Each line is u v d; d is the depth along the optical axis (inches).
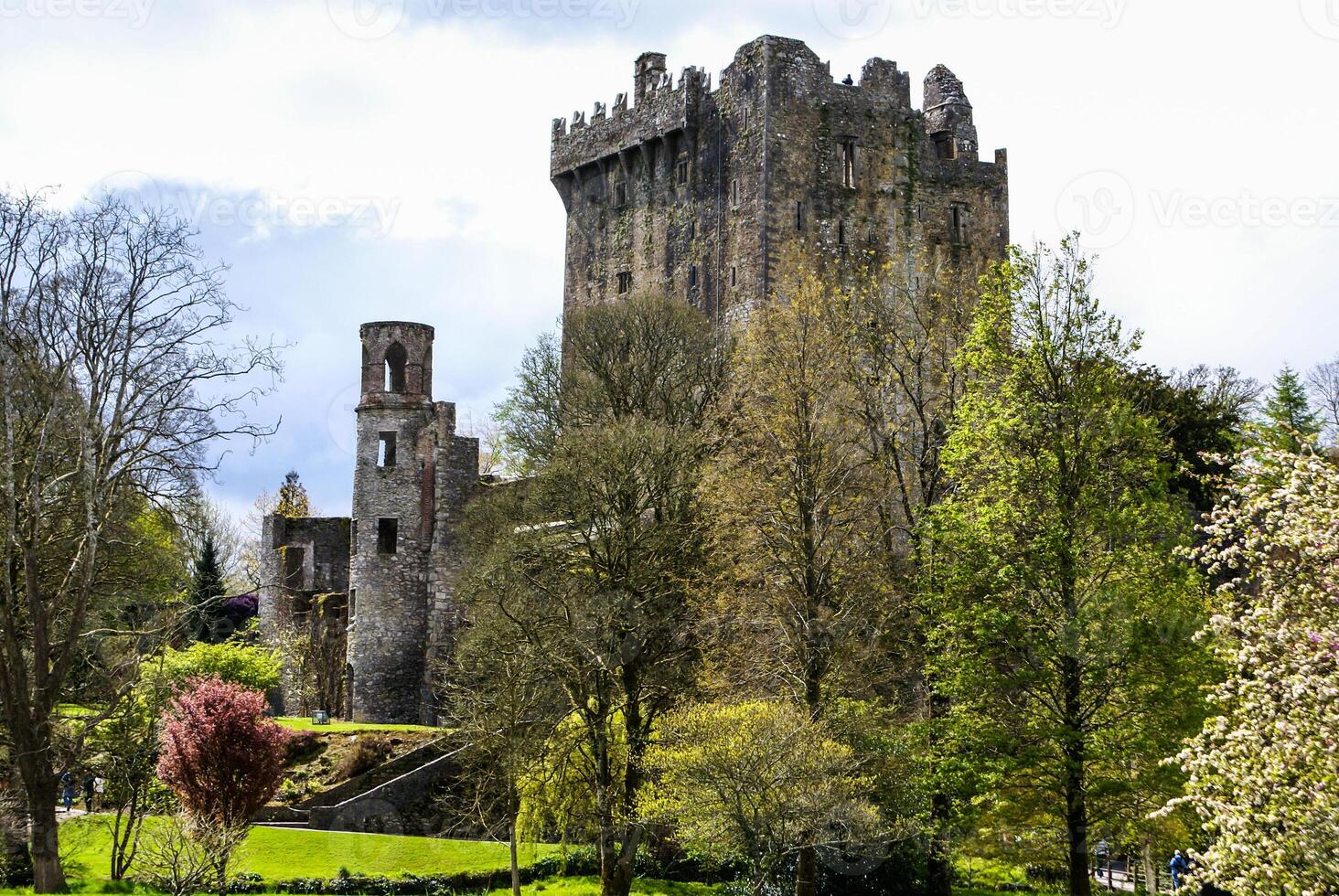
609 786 1697.8
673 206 3353.8
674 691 1772.9
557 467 1956.2
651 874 1808.6
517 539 1985.7
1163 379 2332.7
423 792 2084.2
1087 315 1517.0
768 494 1696.6
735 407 2106.3
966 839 1517.0
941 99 3388.3
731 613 1704.0
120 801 1622.8
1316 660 878.4
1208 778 953.5
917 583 1582.2
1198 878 942.4
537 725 1764.3
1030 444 1486.2
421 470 3036.4
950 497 1749.5
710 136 3275.1
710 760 1416.1
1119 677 1387.8
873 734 1545.3
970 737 1408.7
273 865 1760.6
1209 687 1107.3
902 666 1758.1
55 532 1609.3
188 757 1638.8
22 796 1581.0
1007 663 1471.5
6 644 1456.7
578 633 1726.1
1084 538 1427.2
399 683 2962.6
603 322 2797.7
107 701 1699.1
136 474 1614.2
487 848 1876.2
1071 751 1365.7
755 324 2285.9
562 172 3609.7
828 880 1617.9
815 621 1592.0
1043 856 1459.2
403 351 3159.5
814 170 3164.4
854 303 2411.4
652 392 2576.3
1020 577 1424.7
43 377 1524.4
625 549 1843.0
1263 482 1002.1
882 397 2066.9
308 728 2321.6
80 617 1488.7
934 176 3287.4
